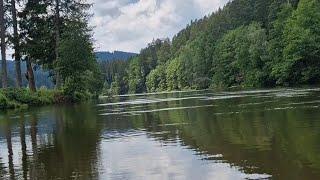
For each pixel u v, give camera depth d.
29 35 58.78
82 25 59.34
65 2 59.41
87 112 36.66
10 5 55.69
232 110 29.69
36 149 17.94
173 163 13.56
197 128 21.33
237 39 104.69
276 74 79.38
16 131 24.73
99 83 82.50
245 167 12.41
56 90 57.47
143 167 13.30
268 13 104.12
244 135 17.86
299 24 75.75
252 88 79.31
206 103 40.62
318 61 74.25
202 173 12.13
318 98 34.38
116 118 29.62
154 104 46.44
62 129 24.53
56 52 58.16
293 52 74.69
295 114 23.78
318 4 78.00
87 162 14.55
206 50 130.62
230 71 108.50
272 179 11.08
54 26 59.31
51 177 12.74
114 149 16.73
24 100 48.97
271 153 13.91
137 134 20.64
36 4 57.16
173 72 158.88
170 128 22.16
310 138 15.92
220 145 16.03
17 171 13.82
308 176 11.11
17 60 56.41
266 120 22.22
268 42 87.50
